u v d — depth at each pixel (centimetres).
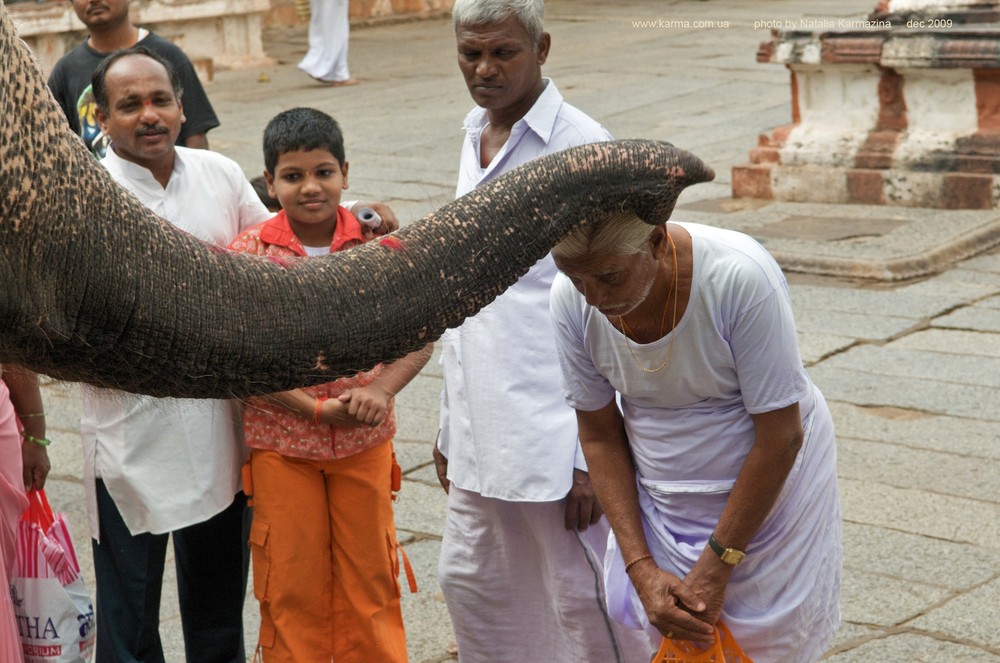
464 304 237
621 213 253
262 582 393
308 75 1895
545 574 393
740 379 306
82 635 386
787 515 319
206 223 409
